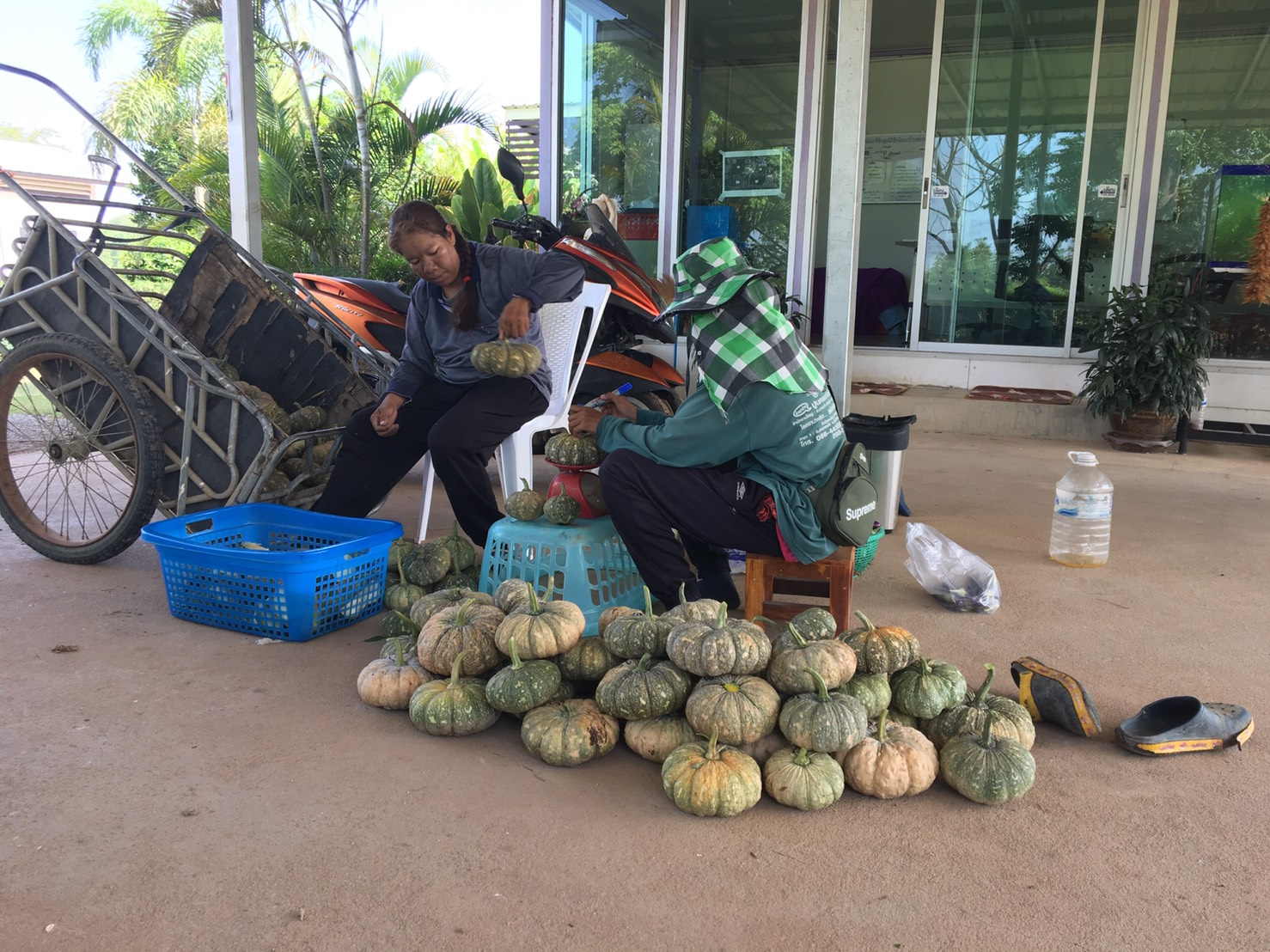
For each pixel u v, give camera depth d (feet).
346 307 16.10
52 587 11.71
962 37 26.96
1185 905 5.90
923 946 5.52
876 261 36.17
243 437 11.89
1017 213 27.30
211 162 42.63
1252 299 24.17
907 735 7.35
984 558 13.62
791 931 5.64
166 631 10.34
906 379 27.73
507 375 11.11
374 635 10.36
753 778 6.91
